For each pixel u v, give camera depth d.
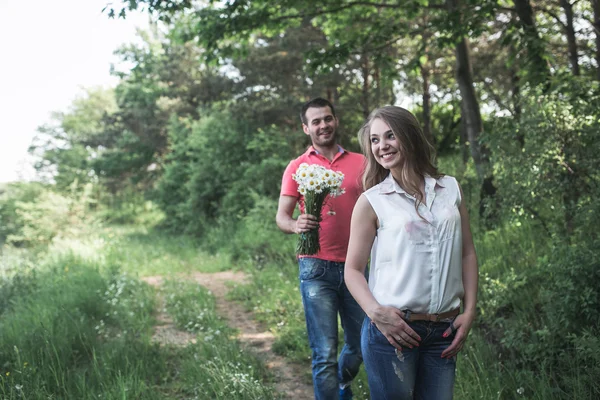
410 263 2.22
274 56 16.64
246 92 18.50
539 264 4.64
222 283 9.63
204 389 3.99
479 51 14.70
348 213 3.46
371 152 2.46
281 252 10.32
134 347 4.91
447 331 2.26
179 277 10.02
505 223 6.20
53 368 4.02
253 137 17.05
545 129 4.83
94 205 28.00
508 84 14.05
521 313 4.24
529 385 3.40
